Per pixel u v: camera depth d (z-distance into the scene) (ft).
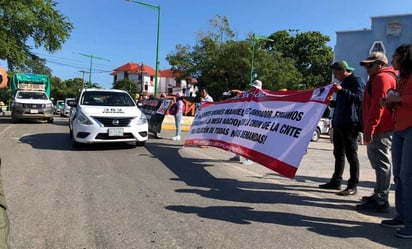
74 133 35.86
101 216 16.78
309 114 22.06
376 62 18.03
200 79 164.66
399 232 15.05
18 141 41.91
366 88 18.54
